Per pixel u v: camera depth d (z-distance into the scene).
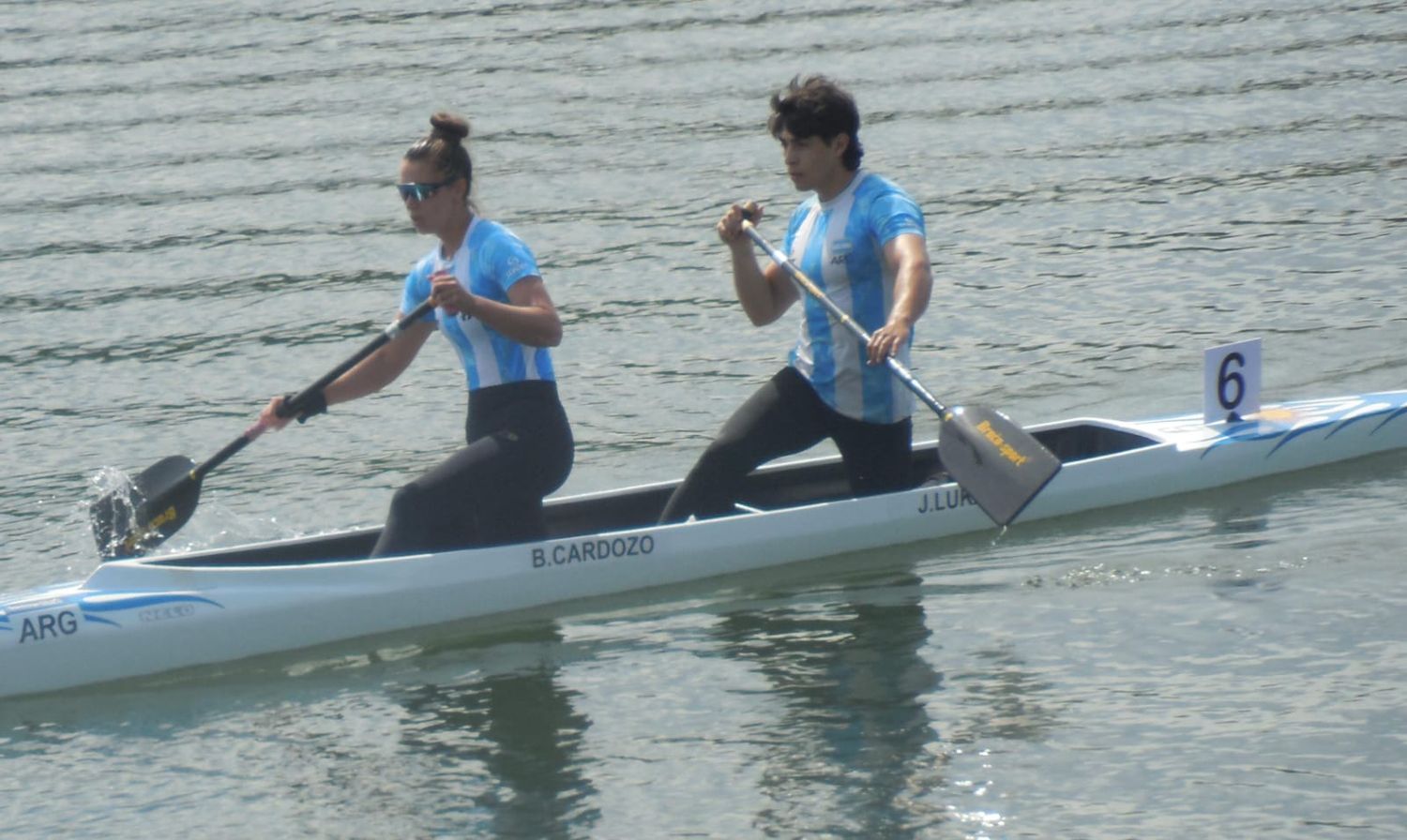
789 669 22.23
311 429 35.69
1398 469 29.14
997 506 23.97
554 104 68.00
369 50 80.44
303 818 18.94
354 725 21.31
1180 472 28.12
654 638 23.53
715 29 82.00
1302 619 22.62
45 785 20.06
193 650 23.11
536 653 23.20
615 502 26.95
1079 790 18.58
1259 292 41.88
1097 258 45.81
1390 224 46.94
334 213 54.72
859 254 24.44
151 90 73.75
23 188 59.47
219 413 37.09
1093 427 29.41
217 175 60.00
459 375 39.03
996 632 22.95
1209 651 21.86
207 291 47.16
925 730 20.23
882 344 23.20
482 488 22.88
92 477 33.12
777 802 18.75
